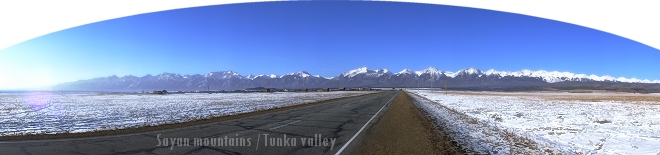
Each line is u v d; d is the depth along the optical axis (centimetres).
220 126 1266
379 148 812
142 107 2919
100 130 1166
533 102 4078
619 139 1044
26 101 4581
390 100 4206
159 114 2044
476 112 2281
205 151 751
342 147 819
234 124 1345
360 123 1413
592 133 1187
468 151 795
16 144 851
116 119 1706
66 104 3638
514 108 2789
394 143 889
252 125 1304
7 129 1268
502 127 1356
